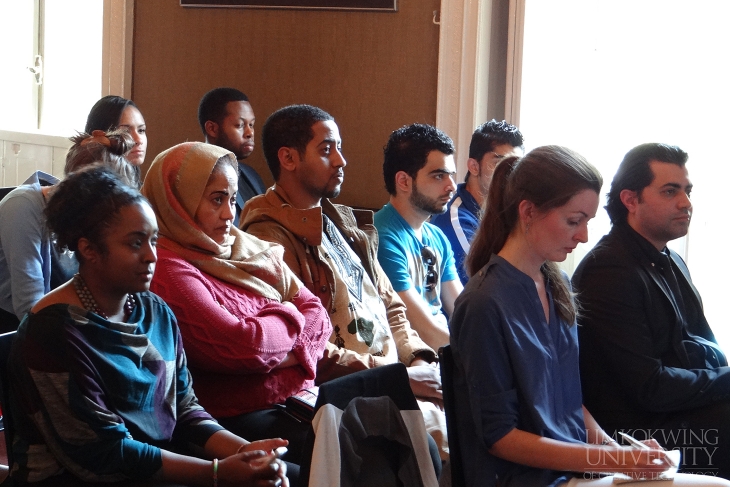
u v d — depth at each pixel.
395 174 3.18
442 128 4.33
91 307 1.91
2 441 3.14
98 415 1.84
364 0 4.38
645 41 4.19
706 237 4.16
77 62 5.41
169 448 2.11
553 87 4.34
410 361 2.87
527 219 2.00
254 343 2.29
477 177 3.63
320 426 1.81
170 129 4.73
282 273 2.54
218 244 2.44
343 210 2.99
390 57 4.39
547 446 1.90
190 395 2.17
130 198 1.89
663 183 2.51
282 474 1.92
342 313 2.71
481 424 1.93
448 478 2.13
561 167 1.96
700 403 2.41
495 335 1.93
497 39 4.37
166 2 4.67
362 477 1.90
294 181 2.82
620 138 4.25
